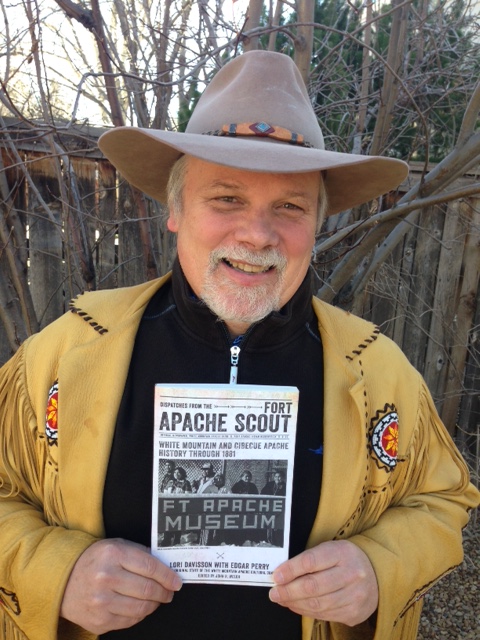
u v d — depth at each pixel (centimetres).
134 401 114
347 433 115
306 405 116
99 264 282
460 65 266
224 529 103
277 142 110
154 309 125
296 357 119
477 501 134
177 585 100
